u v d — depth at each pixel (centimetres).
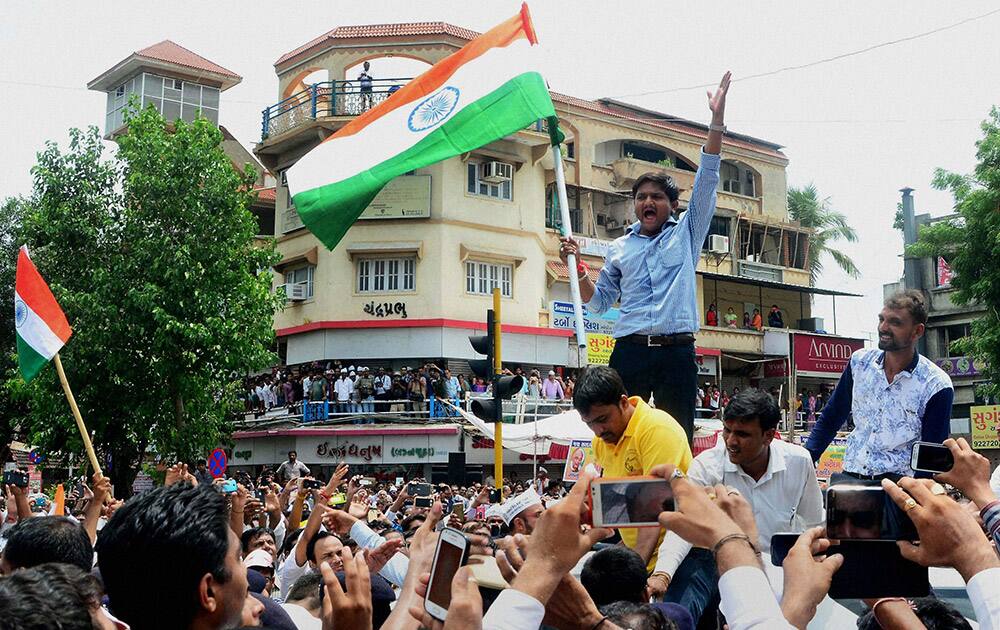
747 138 4209
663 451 507
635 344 627
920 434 507
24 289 981
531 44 856
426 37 3147
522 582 218
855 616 380
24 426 3238
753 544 230
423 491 1493
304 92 3216
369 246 3106
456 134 852
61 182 2322
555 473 3152
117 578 254
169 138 2406
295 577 657
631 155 3819
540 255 3344
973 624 414
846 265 4359
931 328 3638
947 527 214
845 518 235
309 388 3048
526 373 3186
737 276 3834
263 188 3919
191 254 2319
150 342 2283
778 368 3816
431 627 237
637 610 300
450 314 3083
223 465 1970
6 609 212
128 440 2311
